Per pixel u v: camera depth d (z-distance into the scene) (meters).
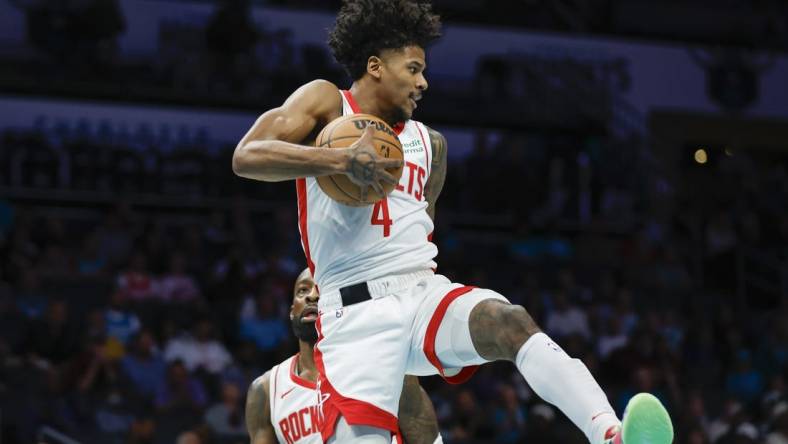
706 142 31.97
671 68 31.58
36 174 25.70
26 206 25.47
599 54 30.77
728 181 30.97
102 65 26.11
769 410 20.55
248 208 26.50
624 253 27.20
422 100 28.48
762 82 32.59
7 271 21.27
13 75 25.47
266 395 8.96
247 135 5.83
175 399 17.72
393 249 6.13
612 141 30.02
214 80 26.75
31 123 26.45
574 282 25.55
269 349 20.25
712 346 23.88
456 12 30.14
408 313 6.00
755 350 23.98
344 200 5.82
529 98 29.55
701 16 32.56
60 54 25.83
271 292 21.20
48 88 25.83
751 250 28.08
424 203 6.40
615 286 25.50
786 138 32.62
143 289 21.09
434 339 5.89
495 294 5.87
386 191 5.78
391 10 6.14
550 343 5.47
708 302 26.20
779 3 33.50
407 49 6.19
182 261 21.91
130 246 22.67
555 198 28.78
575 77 30.31
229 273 21.64
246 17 26.88
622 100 30.80
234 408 17.50
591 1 32.03
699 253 28.16
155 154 26.67
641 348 21.48
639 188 29.73
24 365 17.05
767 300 27.61
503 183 27.81
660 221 29.52
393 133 5.88
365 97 6.25
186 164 26.78
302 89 6.08
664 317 23.78
